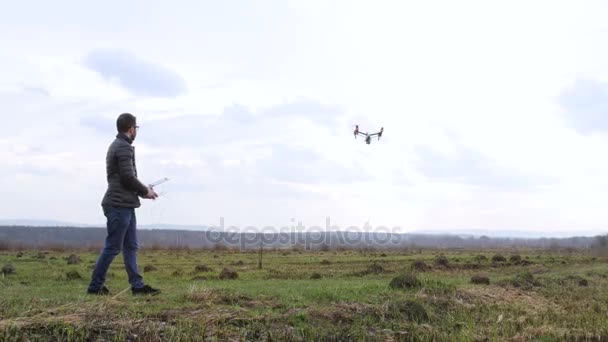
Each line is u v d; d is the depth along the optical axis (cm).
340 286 1261
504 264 3247
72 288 1205
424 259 3697
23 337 691
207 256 4241
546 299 1371
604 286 1681
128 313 813
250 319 862
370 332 913
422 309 1047
